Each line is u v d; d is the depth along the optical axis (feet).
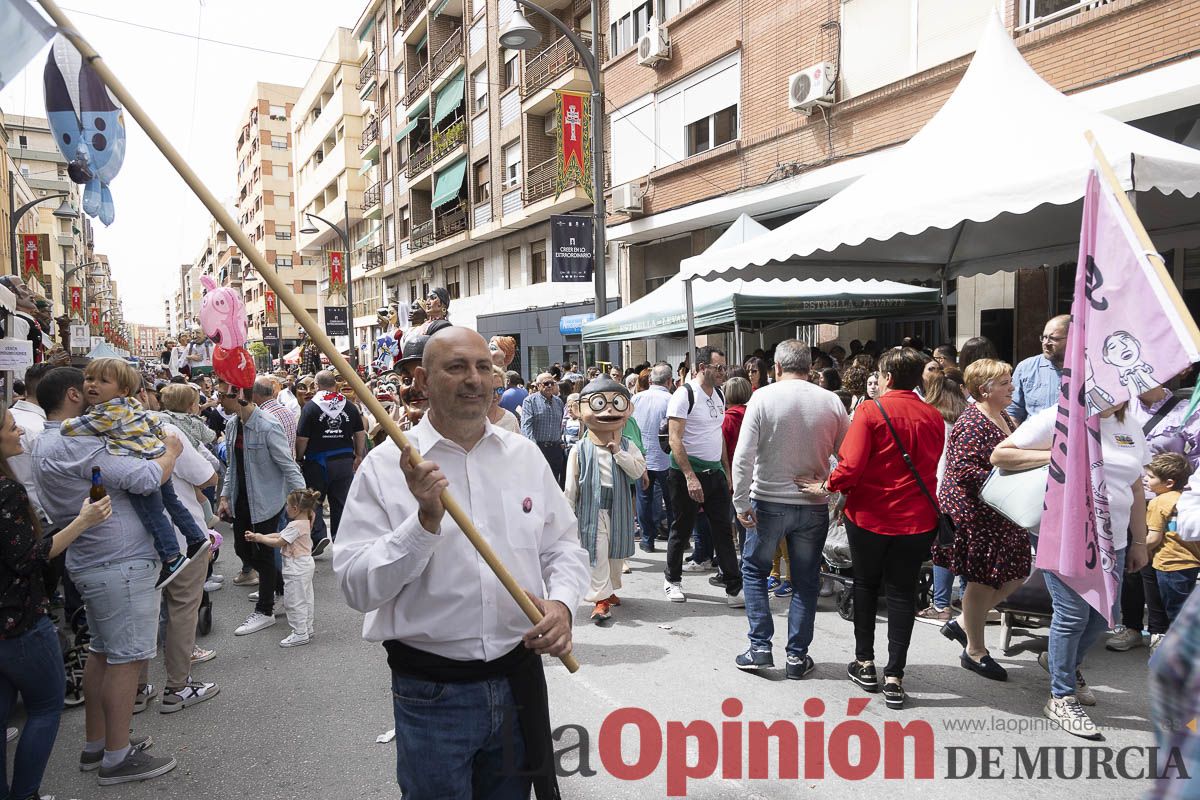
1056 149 15.98
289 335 184.03
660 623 17.26
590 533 17.20
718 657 15.02
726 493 18.56
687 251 55.21
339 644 16.60
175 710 13.15
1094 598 10.61
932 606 16.85
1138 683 13.08
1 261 67.00
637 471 17.63
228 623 18.29
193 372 44.88
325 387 23.53
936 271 28.94
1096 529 10.59
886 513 12.39
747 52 45.32
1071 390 10.65
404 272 114.32
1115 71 27.43
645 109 54.80
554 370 37.96
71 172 6.50
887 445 12.30
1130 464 11.26
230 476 18.60
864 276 27.53
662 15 53.36
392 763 11.22
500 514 6.59
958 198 16.31
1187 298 25.96
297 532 16.58
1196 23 25.05
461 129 87.04
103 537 10.63
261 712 13.10
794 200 43.65
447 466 6.54
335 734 12.19
